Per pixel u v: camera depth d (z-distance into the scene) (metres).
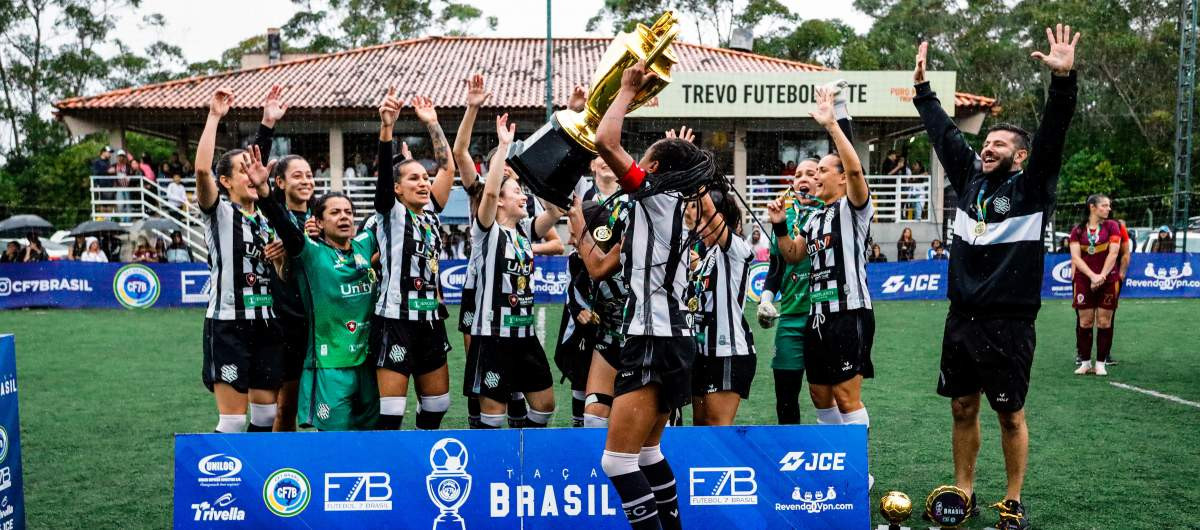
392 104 4.98
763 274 17.05
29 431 6.92
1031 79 43.47
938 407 7.68
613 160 3.43
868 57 39.81
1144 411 7.51
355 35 45.50
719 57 28.62
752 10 39.91
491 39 30.94
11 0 41.56
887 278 17.83
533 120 25.14
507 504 4.21
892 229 23.11
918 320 14.32
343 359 5.14
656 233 3.62
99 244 20.72
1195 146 39.19
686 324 3.69
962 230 4.81
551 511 4.21
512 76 27.00
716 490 4.23
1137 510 4.92
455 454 4.20
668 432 4.21
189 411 7.67
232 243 5.19
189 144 28.11
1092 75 42.28
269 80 26.48
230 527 4.12
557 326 13.46
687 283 3.73
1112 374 9.43
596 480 4.22
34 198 39.28
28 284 16.39
